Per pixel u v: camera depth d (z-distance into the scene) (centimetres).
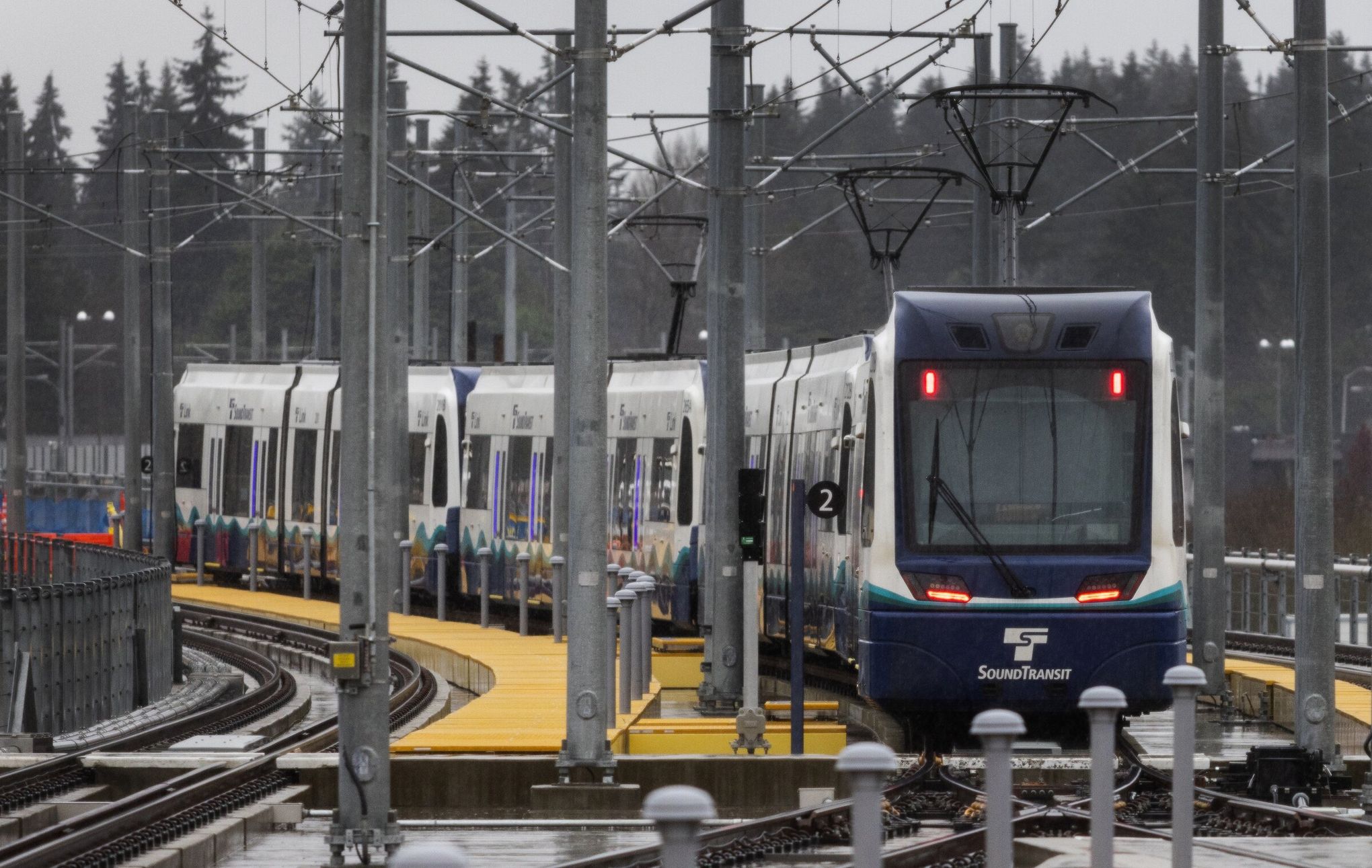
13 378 17925
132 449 16025
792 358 9906
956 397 6762
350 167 4834
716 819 5581
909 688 6675
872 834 2609
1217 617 8312
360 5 4841
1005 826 2977
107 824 4784
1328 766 6325
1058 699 6700
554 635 10462
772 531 9712
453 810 5897
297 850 4953
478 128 10162
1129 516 6719
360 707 4759
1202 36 8269
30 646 7788
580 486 5909
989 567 6675
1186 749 3606
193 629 13288
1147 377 6775
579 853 4791
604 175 5919
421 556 13375
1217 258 8288
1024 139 10438
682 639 10125
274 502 14612
